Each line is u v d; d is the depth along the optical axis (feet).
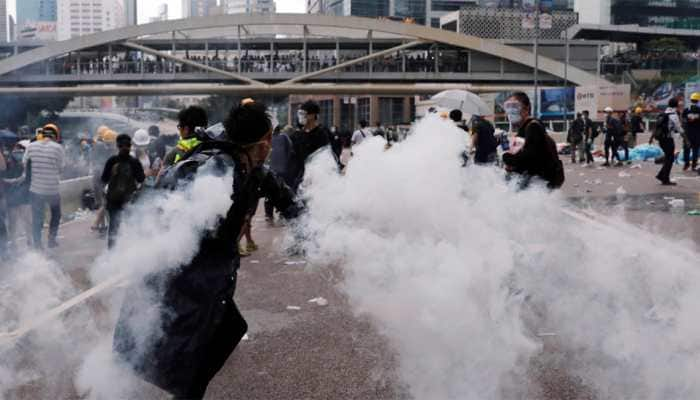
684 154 71.00
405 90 250.57
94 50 275.39
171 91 255.09
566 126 146.41
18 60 262.67
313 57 279.69
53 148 35.42
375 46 287.69
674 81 242.37
